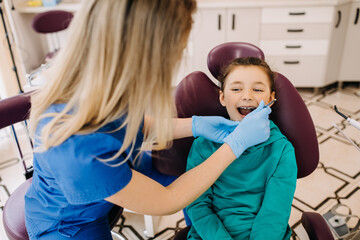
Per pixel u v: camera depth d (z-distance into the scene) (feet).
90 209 2.67
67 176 2.12
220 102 3.34
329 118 7.52
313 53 8.60
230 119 3.25
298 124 3.01
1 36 7.64
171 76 2.00
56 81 2.08
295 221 4.70
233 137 2.58
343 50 8.86
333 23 8.14
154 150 3.53
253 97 2.94
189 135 3.19
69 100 2.12
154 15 1.82
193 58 9.25
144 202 2.30
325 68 8.70
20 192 3.49
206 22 8.73
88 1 1.90
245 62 3.00
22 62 9.14
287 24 8.40
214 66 3.37
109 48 1.84
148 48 1.87
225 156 2.55
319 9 8.06
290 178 2.80
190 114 3.38
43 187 2.70
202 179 2.46
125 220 4.92
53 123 2.02
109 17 1.81
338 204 4.98
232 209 2.92
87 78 1.91
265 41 8.74
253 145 2.90
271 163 2.91
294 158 2.86
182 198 2.40
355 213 4.78
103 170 2.10
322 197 5.17
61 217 2.70
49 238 2.76
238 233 2.80
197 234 2.91
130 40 1.84
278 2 8.15
